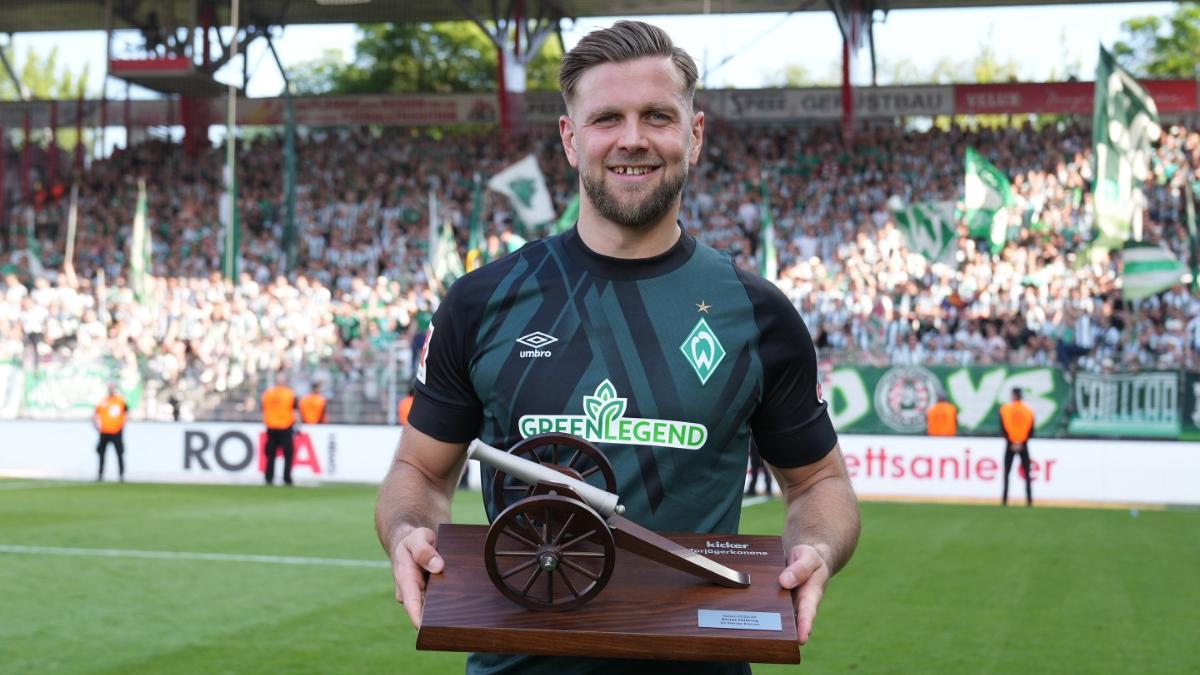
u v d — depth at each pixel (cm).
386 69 3769
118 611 827
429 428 251
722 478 238
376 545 1156
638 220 235
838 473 258
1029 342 2033
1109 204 1920
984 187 2178
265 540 1190
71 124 3100
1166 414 1733
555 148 2897
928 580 981
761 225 2367
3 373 2031
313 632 759
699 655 202
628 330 237
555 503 201
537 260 246
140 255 2220
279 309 2158
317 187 2794
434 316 253
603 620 204
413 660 687
